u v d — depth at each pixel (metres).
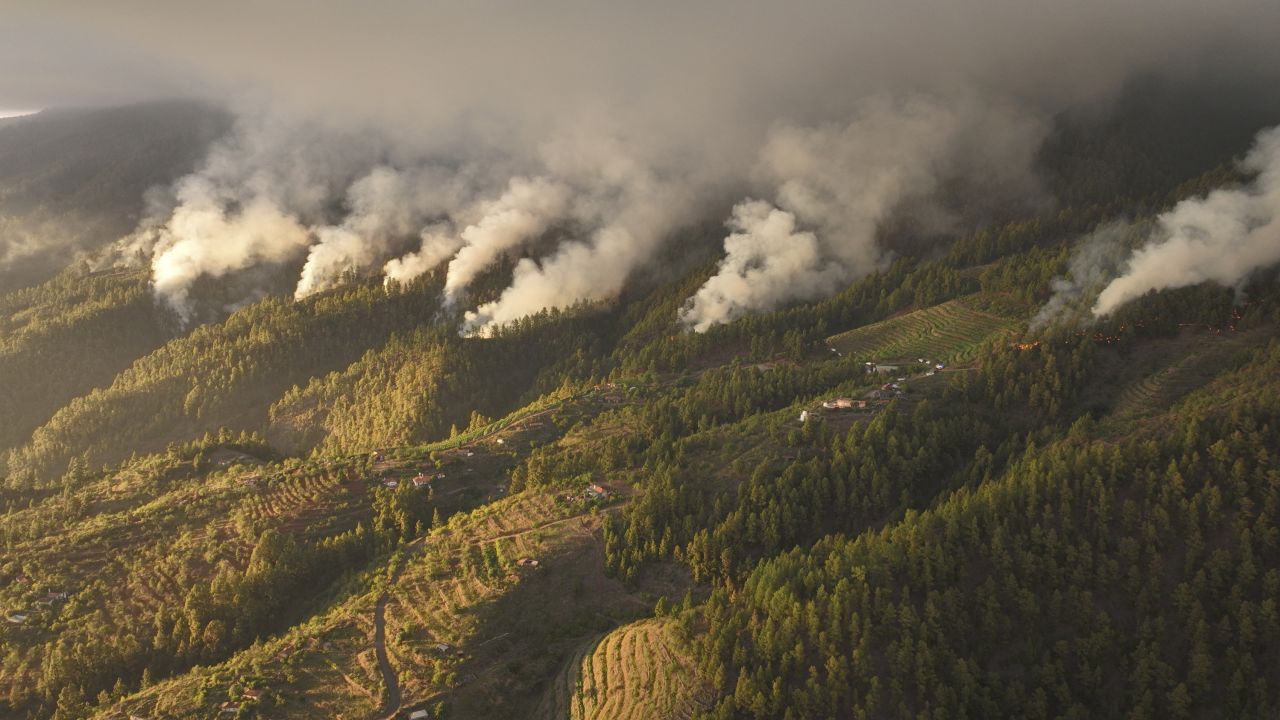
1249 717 186.00
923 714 191.50
